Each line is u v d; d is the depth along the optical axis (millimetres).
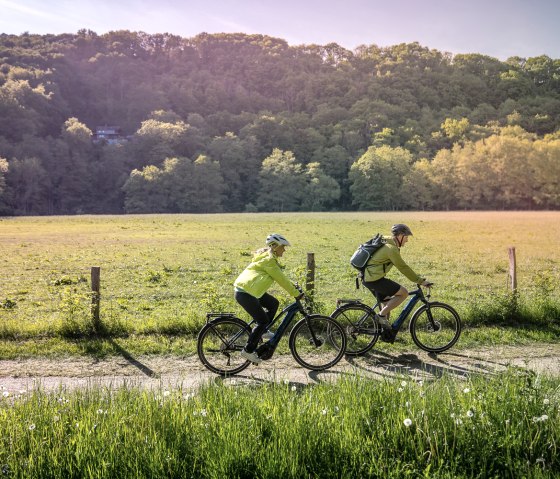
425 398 5188
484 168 129000
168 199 135750
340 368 8094
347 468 4445
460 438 4684
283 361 8453
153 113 189125
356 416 4961
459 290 16078
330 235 40500
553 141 136000
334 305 12352
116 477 4352
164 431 4766
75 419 4980
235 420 4883
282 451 4473
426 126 182000
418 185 131500
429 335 9062
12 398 6102
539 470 4320
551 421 4781
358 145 168000
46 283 17906
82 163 150000
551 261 24078
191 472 4422
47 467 4379
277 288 16312
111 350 8953
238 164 156000
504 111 197375
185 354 8828
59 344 9188
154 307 13484
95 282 9898
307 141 172000
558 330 10164
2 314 12688
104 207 146750
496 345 9352
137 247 30922
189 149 161875
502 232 44156
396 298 8609
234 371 7875
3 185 121750
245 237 38688
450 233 43062
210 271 20812
